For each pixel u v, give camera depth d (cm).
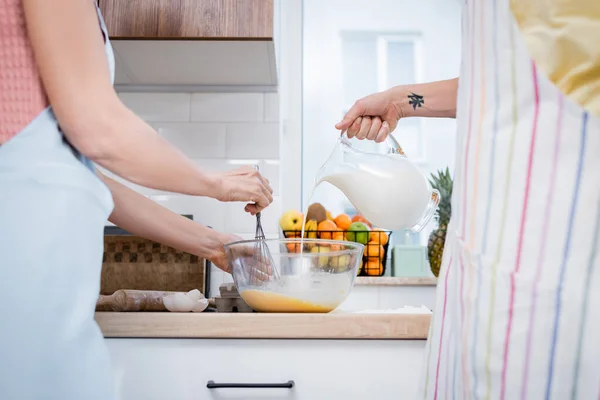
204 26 142
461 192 70
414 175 107
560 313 57
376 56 210
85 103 64
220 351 98
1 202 62
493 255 63
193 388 98
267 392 98
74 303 63
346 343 99
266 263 105
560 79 59
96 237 67
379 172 107
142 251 163
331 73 208
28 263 61
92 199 67
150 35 141
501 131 64
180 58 156
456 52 210
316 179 114
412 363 99
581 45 57
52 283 62
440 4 211
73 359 62
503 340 60
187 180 77
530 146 61
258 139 179
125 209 109
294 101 205
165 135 178
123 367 98
